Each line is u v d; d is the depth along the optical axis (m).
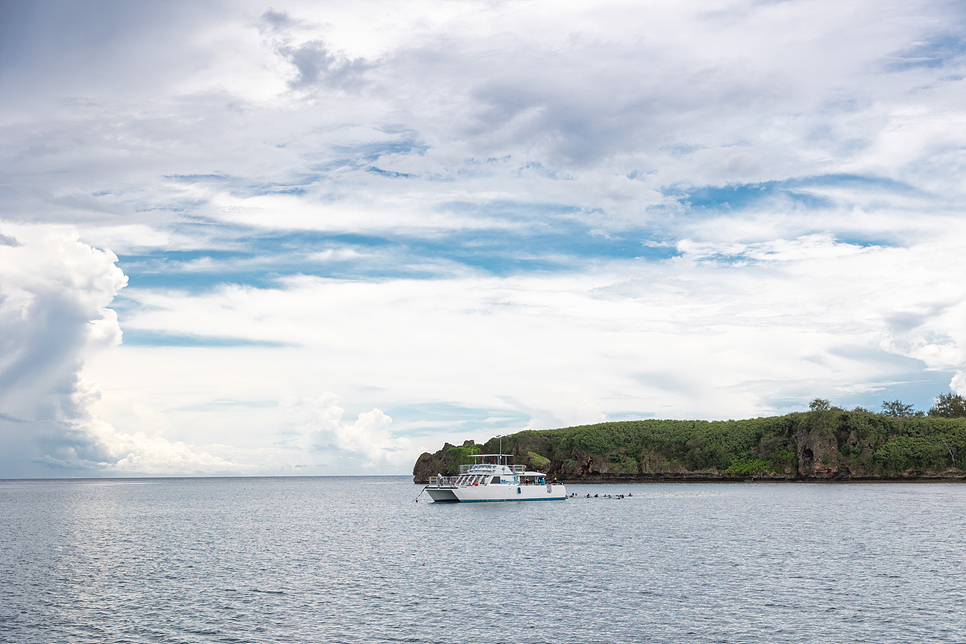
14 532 91.38
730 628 36.94
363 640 35.66
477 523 92.00
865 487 192.12
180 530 92.56
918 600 42.50
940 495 149.12
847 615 39.19
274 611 41.69
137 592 47.69
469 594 45.56
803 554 60.16
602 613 40.19
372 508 134.25
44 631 38.19
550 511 109.56
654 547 65.56
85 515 125.31
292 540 77.69
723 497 148.38
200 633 37.28
